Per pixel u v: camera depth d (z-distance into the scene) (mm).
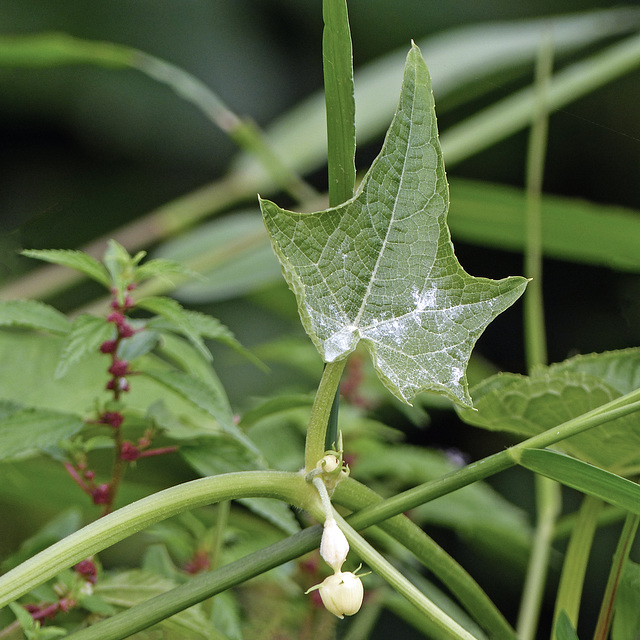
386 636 1952
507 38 2248
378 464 1309
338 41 872
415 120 867
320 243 861
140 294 1522
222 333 991
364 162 2857
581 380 935
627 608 936
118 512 861
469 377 1796
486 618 906
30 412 965
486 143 2088
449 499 1422
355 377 1396
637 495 866
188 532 1164
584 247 1727
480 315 865
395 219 866
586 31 2240
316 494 871
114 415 975
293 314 2166
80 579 966
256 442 1213
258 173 2264
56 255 968
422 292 865
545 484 1127
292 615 1090
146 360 1224
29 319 965
